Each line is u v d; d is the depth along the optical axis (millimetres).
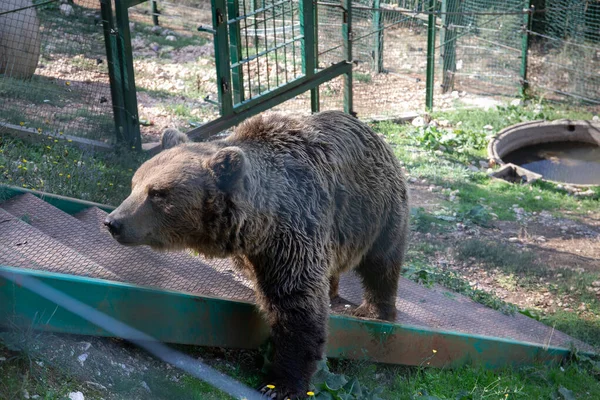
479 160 12422
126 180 7613
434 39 13625
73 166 7105
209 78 14234
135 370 4199
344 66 10734
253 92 12703
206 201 4281
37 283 3791
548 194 11391
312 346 4551
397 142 12531
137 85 13453
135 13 18141
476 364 6203
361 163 5141
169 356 4520
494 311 7590
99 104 8891
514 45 15156
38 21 9289
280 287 4523
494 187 11375
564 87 15414
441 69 15125
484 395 5570
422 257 8891
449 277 8023
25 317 3791
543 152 13422
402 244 5688
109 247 5191
